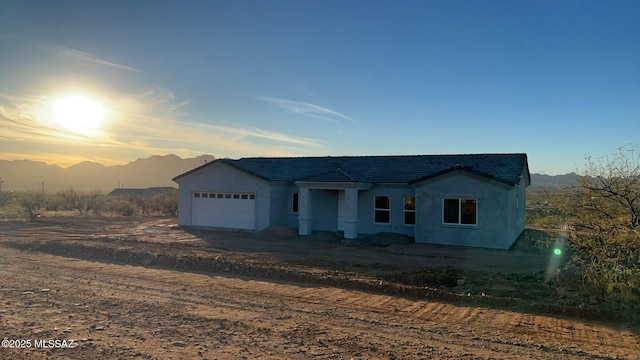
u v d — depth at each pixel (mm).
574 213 12461
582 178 12508
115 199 45969
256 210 27031
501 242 20312
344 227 24688
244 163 30141
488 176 20453
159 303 10258
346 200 23922
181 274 13867
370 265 15703
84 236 23578
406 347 7496
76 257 16953
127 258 16281
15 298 10516
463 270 14422
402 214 23953
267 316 9312
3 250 18578
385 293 11547
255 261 15977
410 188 23719
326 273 13719
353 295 11336
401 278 13117
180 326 8500
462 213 21297
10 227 28812
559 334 8320
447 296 10945
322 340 7797
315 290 11867
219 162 28328
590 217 12086
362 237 24125
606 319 9234
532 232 25672
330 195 26312
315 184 24672
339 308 10078
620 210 12102
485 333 8336
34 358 6816
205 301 10531
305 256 17750
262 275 13656
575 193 12570
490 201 20625
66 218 35750
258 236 24703
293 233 24953
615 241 10703
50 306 9844
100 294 11078
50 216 37062
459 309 10055
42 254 17625
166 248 18625
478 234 20812
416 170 24688
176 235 25250
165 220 35125
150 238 23516
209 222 28828
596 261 11070
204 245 20641
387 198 24438
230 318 9086
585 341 7934
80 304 10055
